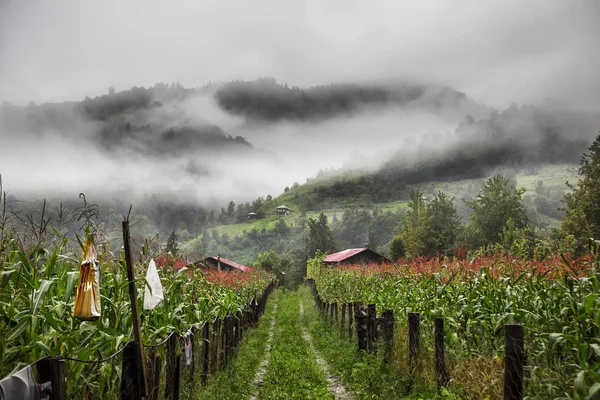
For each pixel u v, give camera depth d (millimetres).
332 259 58188
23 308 5215
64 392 4285
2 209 5117
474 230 53438
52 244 5812
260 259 71812
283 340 17219
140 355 5547
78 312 5254
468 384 6859
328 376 11789
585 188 41125
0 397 3451
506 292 7812
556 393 5312
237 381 10906
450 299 9648
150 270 7363
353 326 15688
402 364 9578
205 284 13438
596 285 6516
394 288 14289
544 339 6035
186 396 8539
